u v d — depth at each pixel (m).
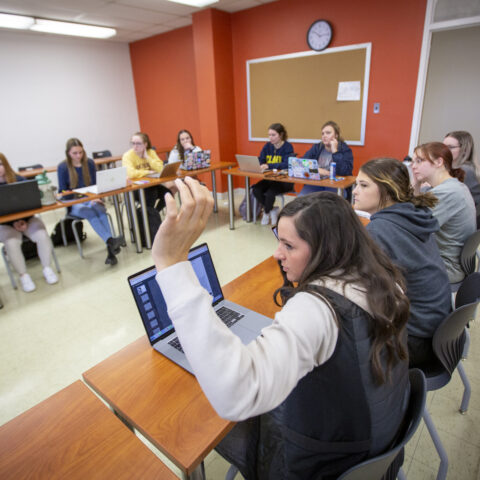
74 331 2.37
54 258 3.17
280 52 4.65
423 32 3.61
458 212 1.73
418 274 1.21
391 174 1.31
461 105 4.74
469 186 2.46
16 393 1.86
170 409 0.88
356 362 0.61
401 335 0.69
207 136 5.35
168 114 6.24
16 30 4.99
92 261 3.48
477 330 2.19
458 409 1.65
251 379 0.51
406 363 0.72
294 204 0.68
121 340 2.26
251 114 5.25
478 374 1.85
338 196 0.69
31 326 2.44
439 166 1.83
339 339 0.61
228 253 3.51
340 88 4.30
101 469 0.73
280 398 0.53
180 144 4.58
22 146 5.44
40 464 0.74
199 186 0.59
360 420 0.65
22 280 2.92
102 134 6.32
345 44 4.12
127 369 1.02
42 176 2.98
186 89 5.79
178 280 0.57
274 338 0.56
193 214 0.58
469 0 3.31
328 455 0.70
